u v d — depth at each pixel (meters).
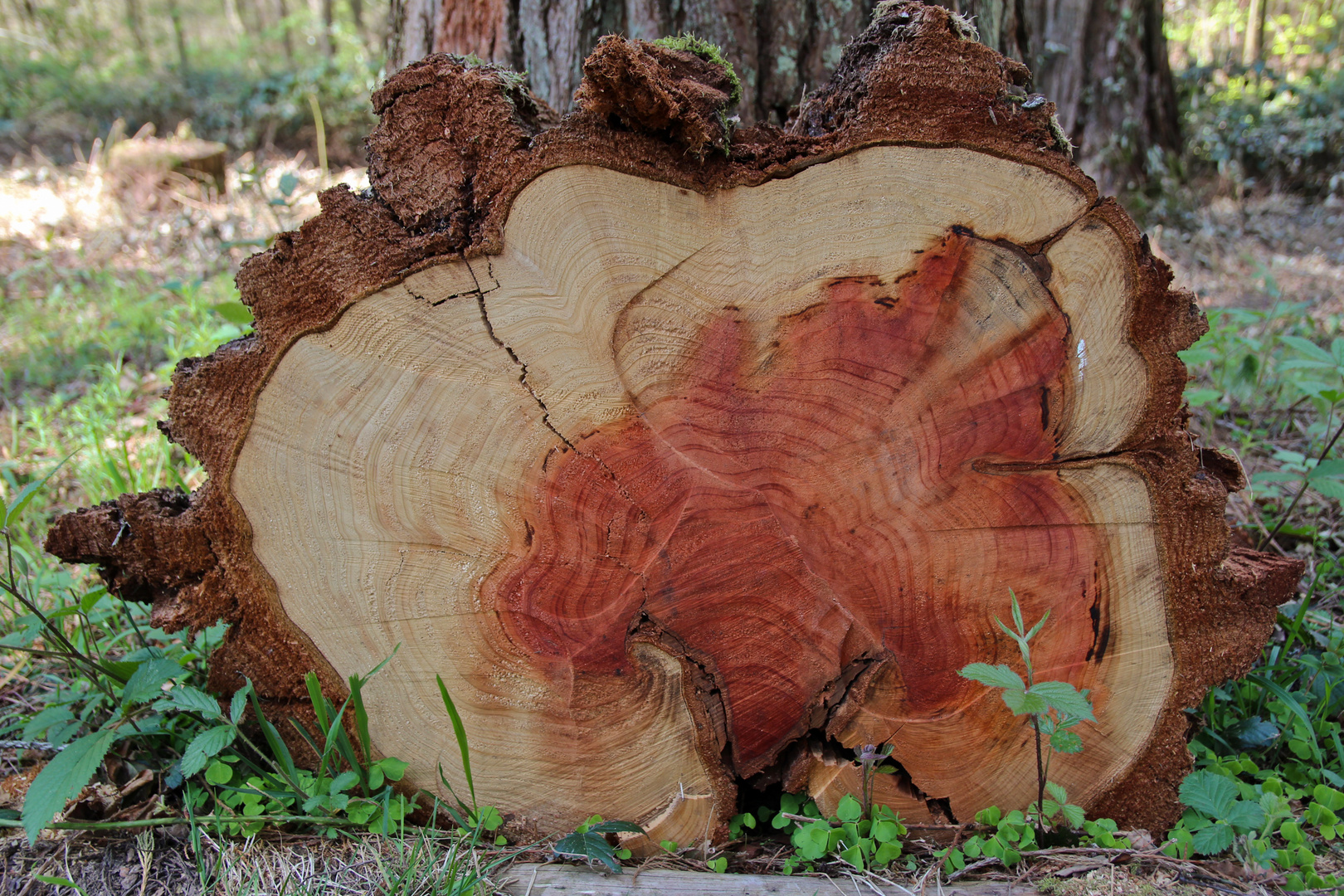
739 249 1.54
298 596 1.60
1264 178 5.64
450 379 1.55
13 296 3.48
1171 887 1.53
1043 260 1.54
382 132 1.54
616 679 1.59
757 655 1.58
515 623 1.59
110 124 7.39
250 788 1.59
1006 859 1.56
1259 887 1.54
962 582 1.58
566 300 1.54
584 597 1.58
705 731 1.59
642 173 1.52
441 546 1.58
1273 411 2.42
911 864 1.57
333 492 1.57
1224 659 1.61
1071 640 1.59
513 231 1.53
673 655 1.58
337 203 1.54
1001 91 1.52
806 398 1.56
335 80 7.44
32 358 2.82
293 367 1.55
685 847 1.61
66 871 1.59
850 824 1.58
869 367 1.55
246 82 7.95
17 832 1.63
